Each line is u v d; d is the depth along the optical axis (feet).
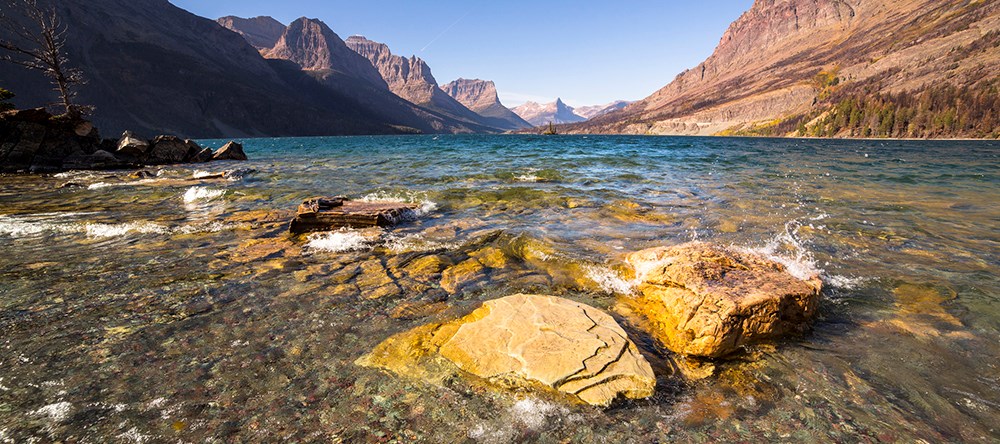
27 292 18.90
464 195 44.50
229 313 17.13
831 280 20.86
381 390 12.47
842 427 10.96
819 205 39.04
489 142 245.45
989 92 425.69
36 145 83.66
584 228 30.91
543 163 83.10
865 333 15.81
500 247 26.02
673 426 11.16
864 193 45.57
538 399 12.12
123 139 101.09
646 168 72.74
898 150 155.74
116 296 18.60
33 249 25.48
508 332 14.93
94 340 14.88
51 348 14.32
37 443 10.18
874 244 27.02
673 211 36.42
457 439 10.68
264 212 36.55
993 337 15.20
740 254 21.17
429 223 32.48
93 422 10.91
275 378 12.93
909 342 15.05
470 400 12.09
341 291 19.49
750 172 66.64
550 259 23.94
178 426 10.87
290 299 18.56
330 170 75.31
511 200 41.68
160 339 15.03
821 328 16.31
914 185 52.03
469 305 18.15
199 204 41.19
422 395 12.28
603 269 22.40
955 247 26.20
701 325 15.11
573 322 15.52
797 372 13.50
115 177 66.90
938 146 204.64
